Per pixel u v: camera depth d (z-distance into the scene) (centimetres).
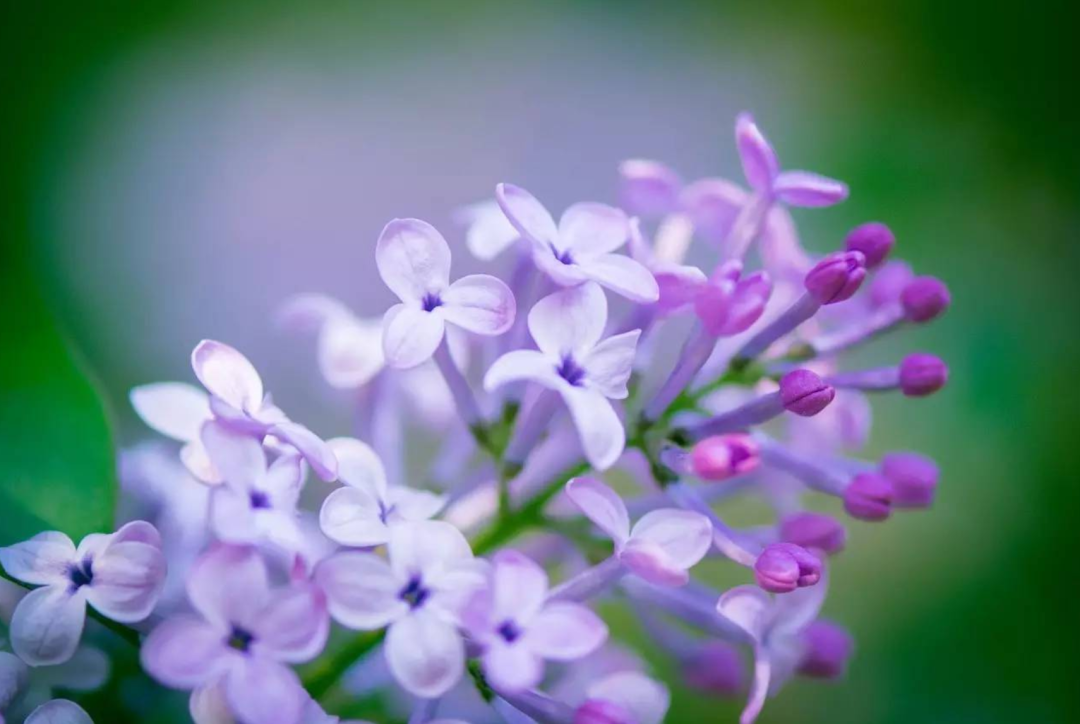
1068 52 35
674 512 25
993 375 33
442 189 38
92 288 34
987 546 32
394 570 24
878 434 33
